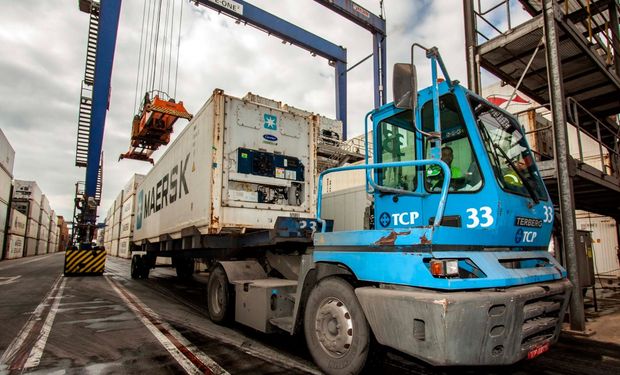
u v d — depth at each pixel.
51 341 4.89
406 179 3.97
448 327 2.54
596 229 14.07
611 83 9.03
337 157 17.67
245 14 18.31
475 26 8.72
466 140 3.43
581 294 5.90
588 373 3.96
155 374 3.69
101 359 4.15
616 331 5.84
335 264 3.76
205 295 9.58
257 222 6.51
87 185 15.27
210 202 6.08
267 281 5.28
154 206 11.48
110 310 7.19
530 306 3.09
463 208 3.34
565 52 8.06
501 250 3.36
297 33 20.44
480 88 8.41
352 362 3.29
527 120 8.05
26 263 28.45
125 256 34.16
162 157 10.74
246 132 6.59
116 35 13.23
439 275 2.72
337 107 22.53
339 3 19.69
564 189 6.23
